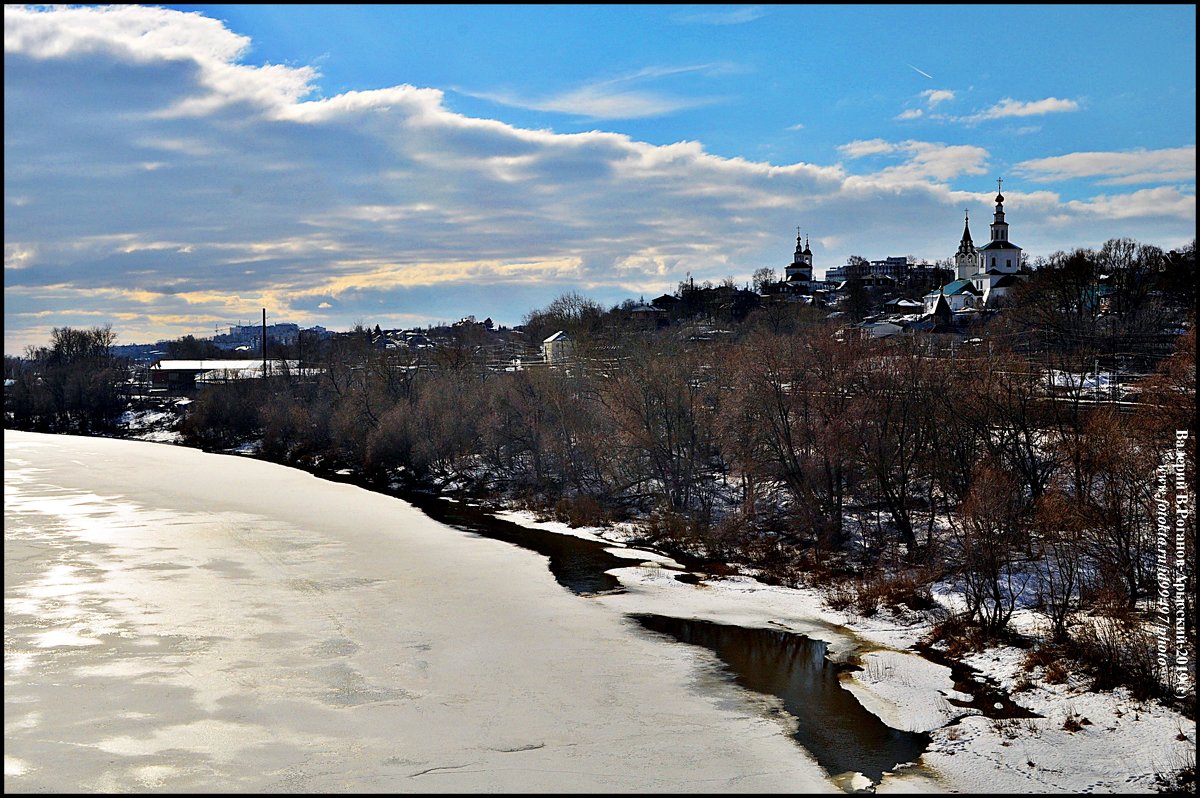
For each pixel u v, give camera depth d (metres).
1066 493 46.75
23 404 153.88
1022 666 35.81
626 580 50.22
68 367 165.00
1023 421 53.00
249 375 160.88
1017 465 52.56
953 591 44.56
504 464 82.56
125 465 99.06
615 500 69.44
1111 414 45.97
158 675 36.06
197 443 123.38
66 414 150.62
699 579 50.81
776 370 58.47
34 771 28.45
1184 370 42.03
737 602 46.19
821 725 32.12
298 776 28.25
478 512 70.69
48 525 64.44
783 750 30.28
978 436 56.44
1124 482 41.22
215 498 76.56
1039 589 42.12
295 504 73.81
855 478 58.00
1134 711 31.25
